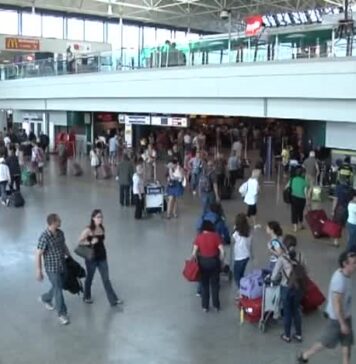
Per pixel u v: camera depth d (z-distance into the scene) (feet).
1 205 55.06
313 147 75.66
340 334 19.89
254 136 106.93
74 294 28.58
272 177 74.95
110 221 47.98
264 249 38.70
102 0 127.85
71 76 87.15
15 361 21.97
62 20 141.18
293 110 53.72
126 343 23.67
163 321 26.02
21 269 34.17
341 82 48.19
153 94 70.33
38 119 110.01
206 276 27.02
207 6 145.59
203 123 105.09
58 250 25.58
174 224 46.98
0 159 57.36
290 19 59.47
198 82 63.31
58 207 54.34
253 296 25.34
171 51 68.18
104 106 81.46
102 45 132.46
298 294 23.56
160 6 138.21
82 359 22.18
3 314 26.81
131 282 31.60
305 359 21.39
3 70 110.52
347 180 52.80
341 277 19.42
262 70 55.52
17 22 133.28
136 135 99.19
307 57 51.98
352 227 34.73
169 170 51.47
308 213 42.65
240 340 23.95
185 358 22.30
